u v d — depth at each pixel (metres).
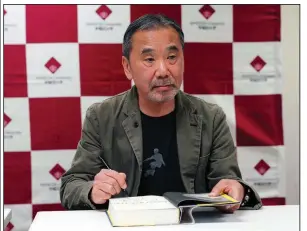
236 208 1.13
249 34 1.92
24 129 1.88
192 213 1.12
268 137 1.95
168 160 1.39
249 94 1.94
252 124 1.94
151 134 1.41
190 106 1.43
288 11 1.92
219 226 1.00
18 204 1.90
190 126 1.41
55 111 1.88
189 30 1.90
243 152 1.95
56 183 1.91
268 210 1.16
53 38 1.86
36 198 1.91
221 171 1.38
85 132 1.44
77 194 1.22
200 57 1.91
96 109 1.45
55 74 1.87
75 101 1.89
